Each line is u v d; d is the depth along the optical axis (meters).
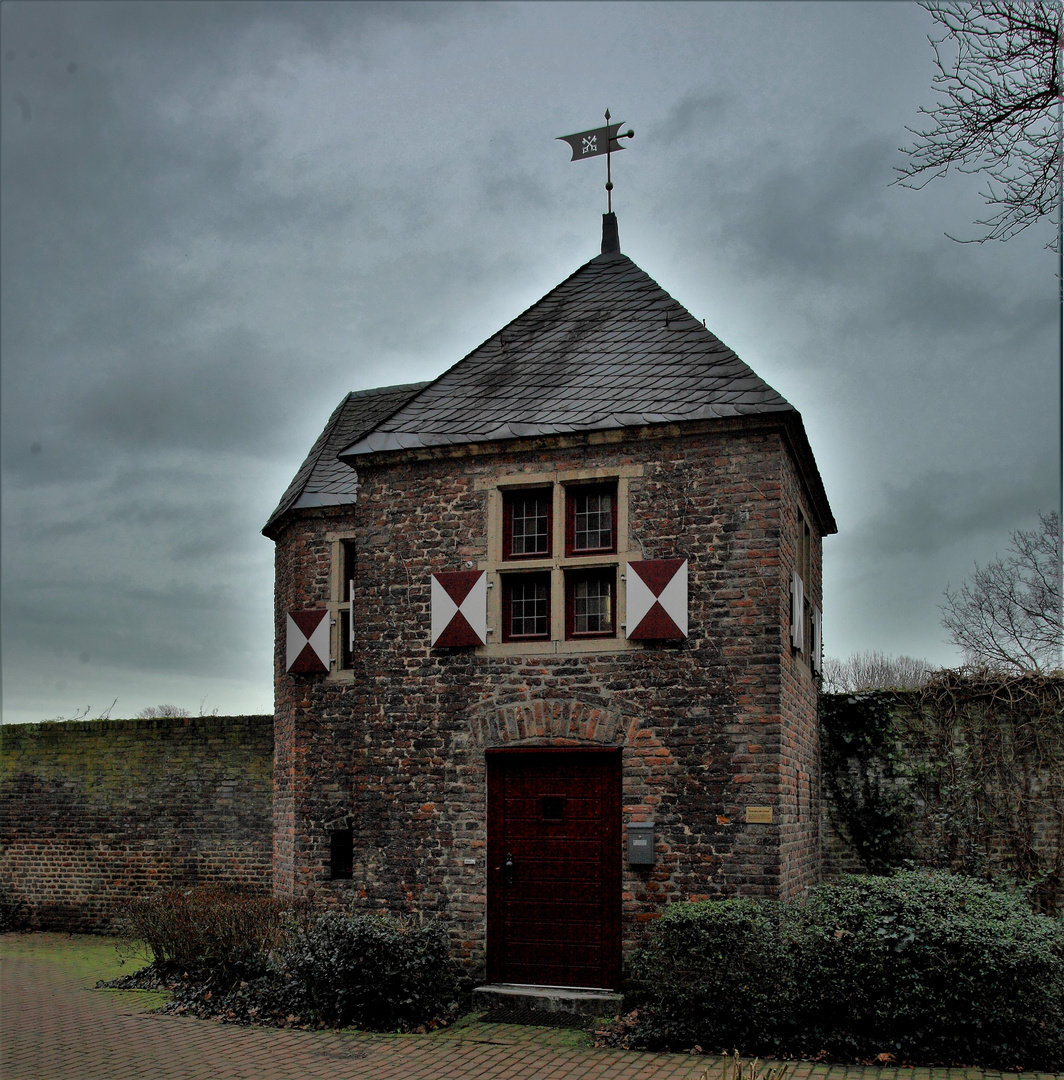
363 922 9.84
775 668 9.70
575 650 10.34
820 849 12.61
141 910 12.48
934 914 8.31
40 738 18.11
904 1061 7.93
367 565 11.34
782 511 10.02
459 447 10.98
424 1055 8.41
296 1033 9.26
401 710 10.93
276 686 15.45
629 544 10.33
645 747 9.98
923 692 12.70
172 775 17.11
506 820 10.41
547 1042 8.75
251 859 16.42
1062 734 12.19
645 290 12.07
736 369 10.52
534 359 11.70
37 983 12.17
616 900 9.95
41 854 17.78
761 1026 8.30
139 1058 8.45
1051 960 7.84
